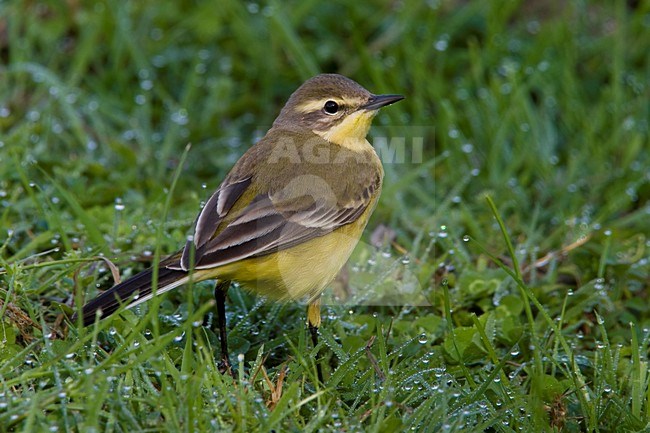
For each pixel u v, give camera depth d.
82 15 16.58
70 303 10.41
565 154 15.80
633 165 15.08
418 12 17.30
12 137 13.66
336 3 17.48
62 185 13.09
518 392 9.32
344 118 11.44
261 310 10.94
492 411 9.03
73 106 15.33
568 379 9.61
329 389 8.84
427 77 16.20
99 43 16.56
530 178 15.10
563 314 10.40
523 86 15.89
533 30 17.59
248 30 16.73
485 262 12.16
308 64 16.19
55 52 16.17
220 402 8.58
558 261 12.58
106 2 16.45
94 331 8.79
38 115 14.73
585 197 14.56
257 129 16.02
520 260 12.30
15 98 15.25
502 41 16.83
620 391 9.54
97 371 8.37
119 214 11.99
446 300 9.64
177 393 8.53
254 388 9.17
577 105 15.99
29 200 12.30
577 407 9.48
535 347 9.59
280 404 8.34
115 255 11.38
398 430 8.54
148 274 9.48
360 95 11.50
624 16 17.41
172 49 16.69
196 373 8.62
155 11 17.00
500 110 15.55
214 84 16.09
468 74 16.59
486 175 14.92
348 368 9.41
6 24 16.55
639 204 14.48
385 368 9.33
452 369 10.02
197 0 17.36
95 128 14.96
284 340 10.29
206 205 10.13
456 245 12.38
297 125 11.56
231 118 16.16
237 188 10.26
